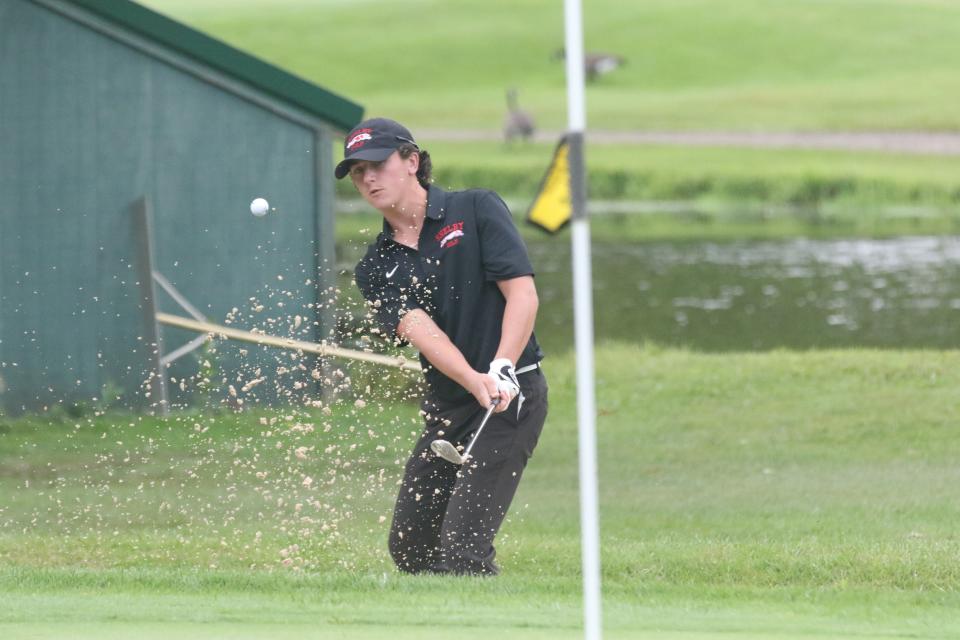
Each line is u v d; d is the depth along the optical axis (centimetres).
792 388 5141
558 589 1956
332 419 2642
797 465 4003
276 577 1983
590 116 19425
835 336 6762
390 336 2117
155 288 4650
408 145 2064
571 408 5097
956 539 2772
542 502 3525
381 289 2106
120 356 4609
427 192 2097
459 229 2059
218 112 4756
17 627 1586
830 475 3834
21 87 4684
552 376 5688
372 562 2366
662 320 7369
